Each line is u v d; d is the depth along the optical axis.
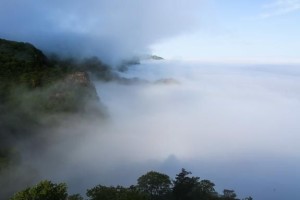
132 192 54.22
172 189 76.00
